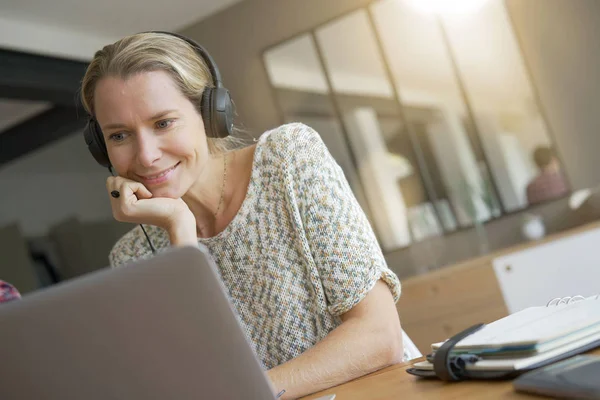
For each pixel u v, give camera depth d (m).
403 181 4.34
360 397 1.00
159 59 1.42
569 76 3.98
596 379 0.68
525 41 4.05
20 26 4.28
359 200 4.46
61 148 5.44
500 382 0.83
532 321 0.97
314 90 4.57
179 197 1.46
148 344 0.76
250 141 1.75
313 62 4.57
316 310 1.44
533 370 0.80
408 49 4.30
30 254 5.45
